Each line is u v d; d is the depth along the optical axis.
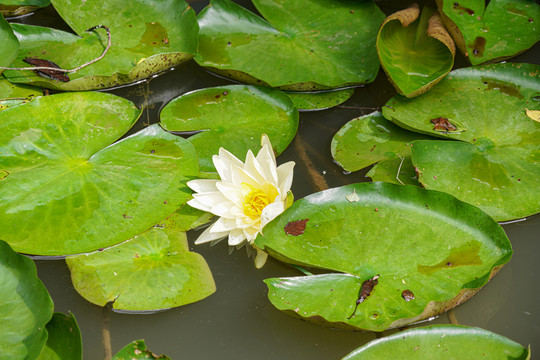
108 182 2.53
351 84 2.64
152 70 2.64
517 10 2.69
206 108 2.61
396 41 2.66
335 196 2.50
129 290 2.46
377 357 2.40
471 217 2.48
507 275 2.49
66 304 2.46
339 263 2.46
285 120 2.60
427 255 2.47
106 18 2.68
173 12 2.68
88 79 2.62
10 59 2.61
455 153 2.55
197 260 2.49
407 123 2.58
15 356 2.39
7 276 2.44
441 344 2.41
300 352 2.44
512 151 2.55
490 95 2.61
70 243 2.48
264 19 2.70
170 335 2.45
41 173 2.53
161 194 2.52
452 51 2.62
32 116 2.57
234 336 2.45
